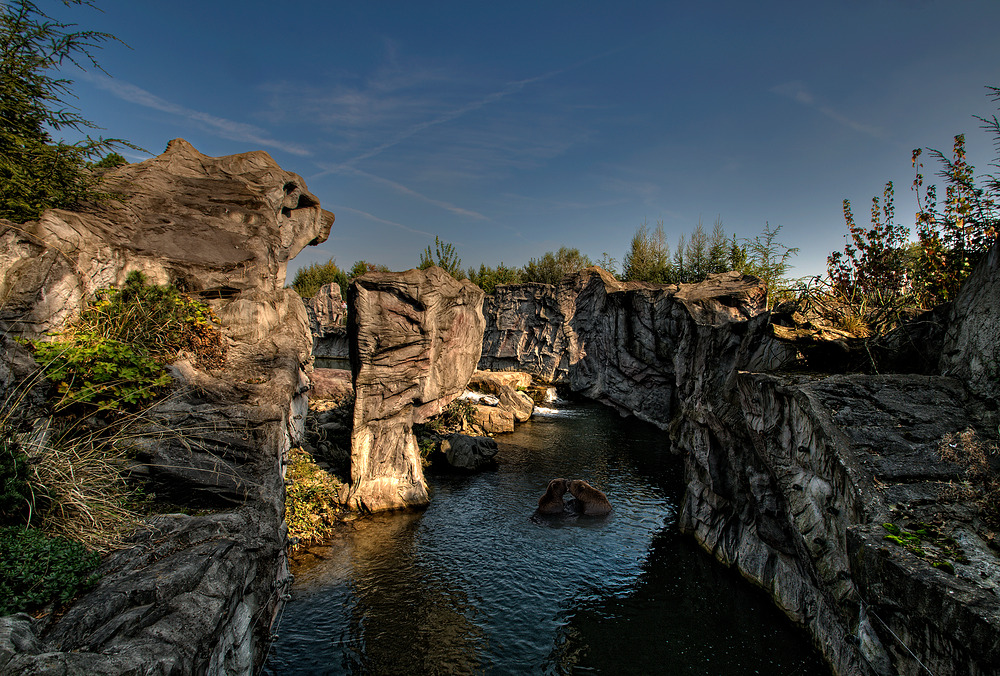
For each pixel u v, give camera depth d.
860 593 5.48
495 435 27.20
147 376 7.35
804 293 13.17
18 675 3.09
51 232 7.42
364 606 11.27
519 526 15.46
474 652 9.85
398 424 17.16
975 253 9.59
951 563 4.86
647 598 11.62
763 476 10.84
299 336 11.25
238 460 7.43
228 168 12.70
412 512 16.53
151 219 10.05
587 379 37.84
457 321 18.41
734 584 11.92
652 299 29.88
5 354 6.05
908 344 9.24
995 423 6.68
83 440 6.30
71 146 8.19
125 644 3.90
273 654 9.64
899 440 6.77
